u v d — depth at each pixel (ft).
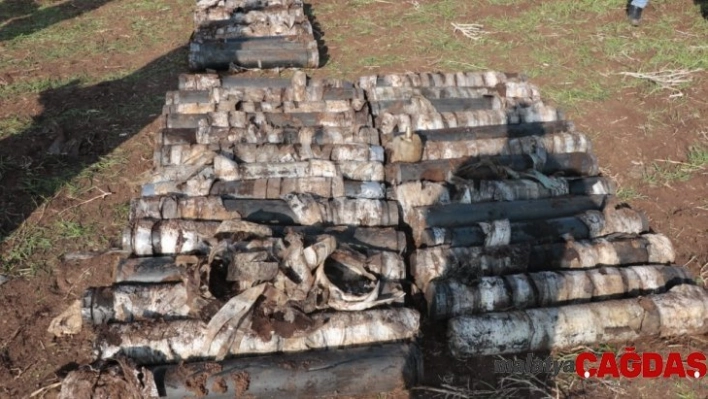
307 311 16.98
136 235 19.20
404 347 16.65
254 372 15.70
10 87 30.58
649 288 19.22
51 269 20.48
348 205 20.44
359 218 20.31
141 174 24.62
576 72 31.81
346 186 21.49
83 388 15.26
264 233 18.72
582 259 19.86
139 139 26.71
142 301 17.29
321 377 15.87
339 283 18.01
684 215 23.30
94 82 31.14
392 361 16.19
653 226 22.80
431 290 18.24
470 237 20.20
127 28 36.94
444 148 23.84
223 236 18.57
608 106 29.01
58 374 16.99
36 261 20.74
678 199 24.08
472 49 34.22
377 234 19.62
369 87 28.14
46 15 38.70
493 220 20.85
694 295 18.62
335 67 32.37
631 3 35.76
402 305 17.89
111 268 20.45
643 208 23.56
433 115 25.55
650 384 17.26
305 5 39.60
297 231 19.26
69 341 18.07
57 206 23.04
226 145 23.21
